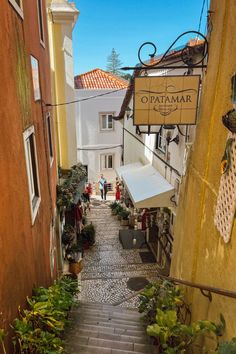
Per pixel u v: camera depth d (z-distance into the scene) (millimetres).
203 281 3670
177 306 4418
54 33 9852
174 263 5957
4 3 3352
